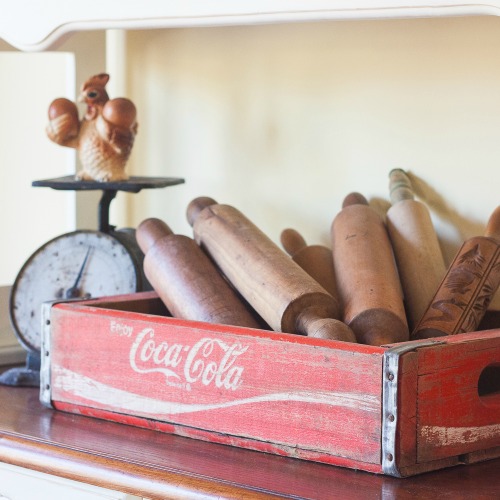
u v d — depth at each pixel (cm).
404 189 115
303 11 93
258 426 90
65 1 107
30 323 119
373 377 83
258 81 132
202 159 139
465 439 86
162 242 108
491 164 113
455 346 85
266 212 134
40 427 100
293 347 87
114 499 91
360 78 123
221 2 98
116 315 100
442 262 109
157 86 143
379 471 83
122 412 100
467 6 86
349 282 101
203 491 84
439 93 117
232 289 106
